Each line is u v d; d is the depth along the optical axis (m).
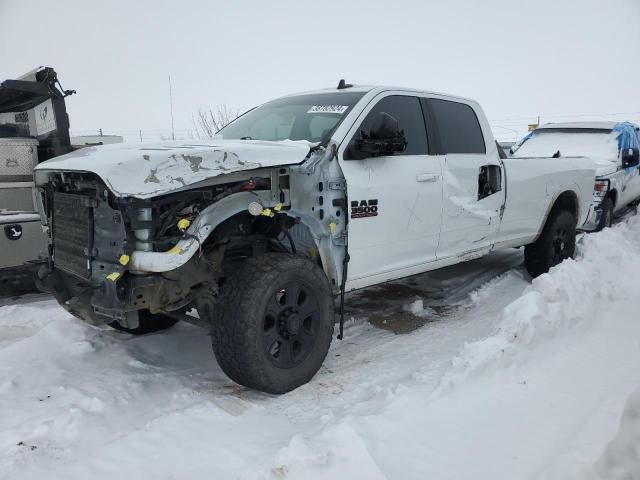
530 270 6.12
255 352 3.13
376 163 3.96
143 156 2.89
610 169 8.73
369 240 3.92
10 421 2.91
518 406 3.04
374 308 5.16
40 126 6.29
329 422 2.90
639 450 2.11
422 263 4.46
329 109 4.12
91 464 2.54
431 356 3.86
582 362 3.59
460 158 4.69
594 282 4.87
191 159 2.99
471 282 6.00
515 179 5.32
